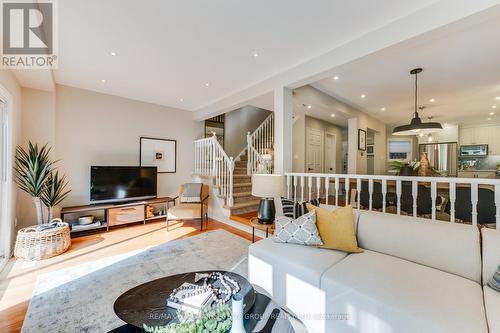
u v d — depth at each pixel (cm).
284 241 210
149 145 481
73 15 203
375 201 329
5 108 274
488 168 616
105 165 421
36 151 308
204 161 520
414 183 238
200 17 208
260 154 585
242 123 675
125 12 200
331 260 177
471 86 371
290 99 335
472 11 170
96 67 313
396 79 348
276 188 267
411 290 135
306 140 592
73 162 387
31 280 224
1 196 268
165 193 505
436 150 676
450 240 164
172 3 190
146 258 278
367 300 133
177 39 245
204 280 150
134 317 115
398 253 185
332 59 263
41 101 342
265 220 278
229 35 237
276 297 186
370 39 229
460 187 265
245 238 353
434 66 302
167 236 361
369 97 439
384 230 195
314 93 390
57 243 284
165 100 470
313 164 622
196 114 545
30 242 268
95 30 226
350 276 153
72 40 244
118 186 405
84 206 382
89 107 404
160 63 301
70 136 385
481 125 629
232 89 402
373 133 654
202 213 402
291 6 194
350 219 204
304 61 294
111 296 199
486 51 262
